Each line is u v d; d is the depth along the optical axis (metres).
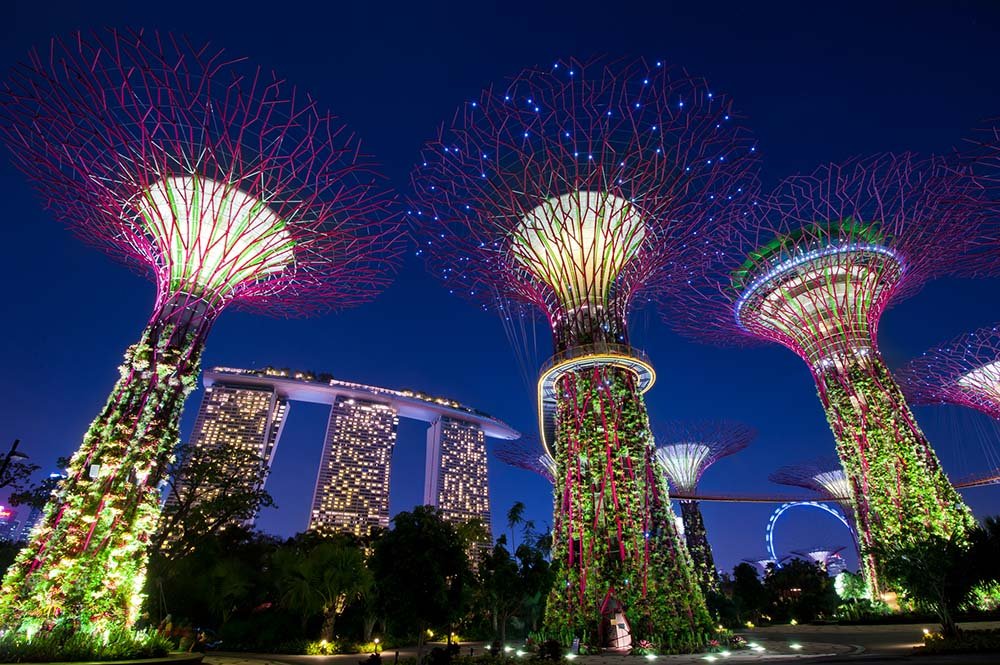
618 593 22.58
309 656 29.45
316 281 25.17
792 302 36.00
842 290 34.56
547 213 25.66
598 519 23.91
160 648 16.56
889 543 23.22
